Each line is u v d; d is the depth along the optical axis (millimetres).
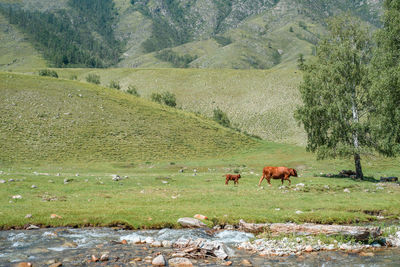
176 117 107500
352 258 12141
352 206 22766
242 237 15352
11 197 23031
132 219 18062
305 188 30031
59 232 15672
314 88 42938
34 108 83312
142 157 70312
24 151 61594
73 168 54469
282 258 12094
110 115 92312
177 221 17812
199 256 12023
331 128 42500
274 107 167750
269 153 83375
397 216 20781
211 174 44344
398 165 60938
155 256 11906
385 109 33562
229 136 100000
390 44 34531
